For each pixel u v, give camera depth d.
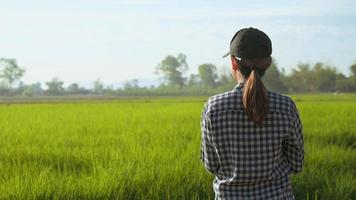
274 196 2.69
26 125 15.69
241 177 2.67
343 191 6.16
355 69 126.62
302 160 2.77
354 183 6.50
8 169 7.38
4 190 5.94
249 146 2.66
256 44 2.62
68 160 8.27
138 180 6.33
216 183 2.79
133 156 8.16
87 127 14.69
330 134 12.52
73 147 10.04
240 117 2.66
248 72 2.67
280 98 2.70
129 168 6.73
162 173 6.62
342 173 7.23
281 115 2.66
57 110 27.52
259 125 2.65
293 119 2.70
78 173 7.42
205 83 156.62
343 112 22.00
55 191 5.95
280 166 2.75
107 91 146.25
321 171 7.24
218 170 2.79
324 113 21.28
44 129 14.12
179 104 37.06
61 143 10.83
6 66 156.75
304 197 6.08
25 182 6.19
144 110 25.84
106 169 6.89
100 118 19.05
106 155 8.55
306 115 19.84
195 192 6.05
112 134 12.42
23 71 158.88
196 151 8.69
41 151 9.23
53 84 149.75
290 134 2.71
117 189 6.05
